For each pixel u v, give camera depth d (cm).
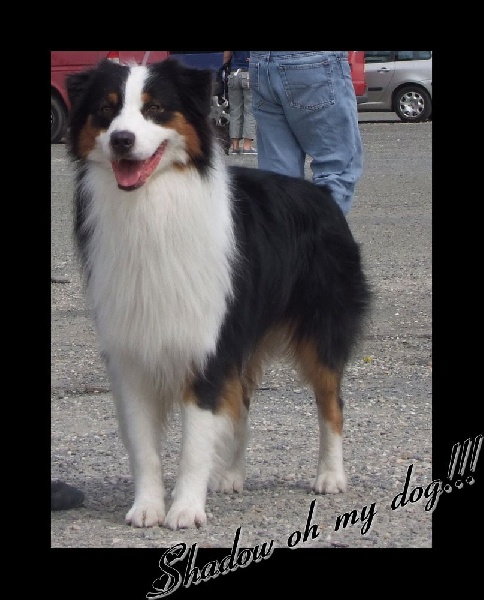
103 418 727
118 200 522
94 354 877
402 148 2234
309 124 727
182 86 521
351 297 636
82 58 2002
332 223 633
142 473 543
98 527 529
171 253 523
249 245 573
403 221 1472
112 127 506
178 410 581
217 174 541
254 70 741
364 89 2395
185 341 530
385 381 805
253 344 584
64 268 1194
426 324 957
